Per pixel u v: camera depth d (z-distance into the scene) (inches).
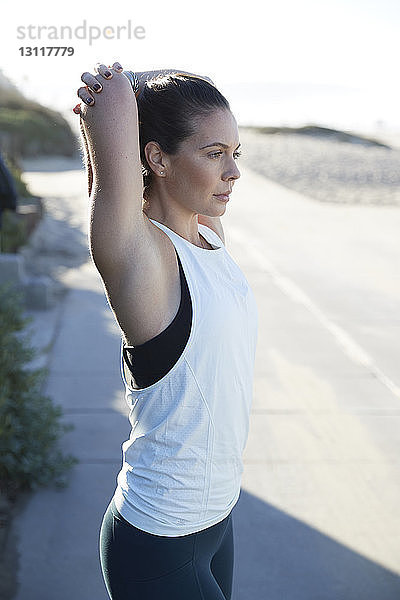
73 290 313.4
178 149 57.1
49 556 128.4
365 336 267.3
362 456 171.8
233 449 61.4
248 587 122.7
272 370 227.6
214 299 57.2
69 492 149.3
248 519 142.9
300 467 165.0
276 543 135.6
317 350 249.1
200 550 62.2
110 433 177.0
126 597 62.3
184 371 57.0
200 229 67.1
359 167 1056.8
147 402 58.7
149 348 56.4
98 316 277.0
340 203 661.3
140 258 54.1
